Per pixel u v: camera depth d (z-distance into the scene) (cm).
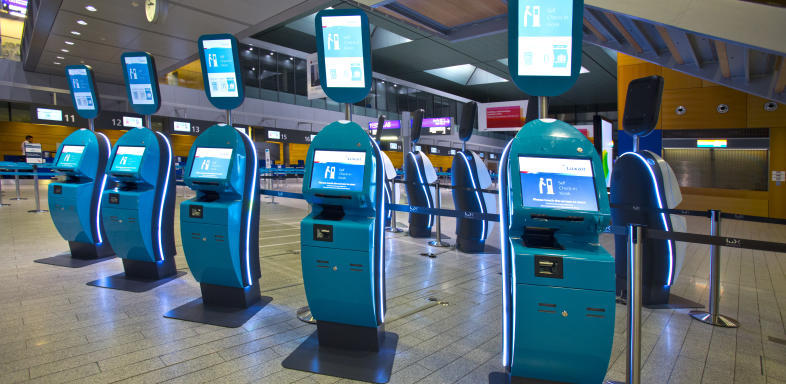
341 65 237
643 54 654
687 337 262
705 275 420
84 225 404
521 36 196
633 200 330
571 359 177
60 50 950
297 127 1934
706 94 853
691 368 220
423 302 317
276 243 544
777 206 812
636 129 327
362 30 229
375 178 221
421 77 2303
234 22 760
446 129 1586
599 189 174
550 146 184
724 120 844
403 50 1628
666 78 882
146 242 342
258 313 287
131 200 332
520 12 195
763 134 815
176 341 240
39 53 981
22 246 480
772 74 617
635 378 184
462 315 290
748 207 839
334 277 218
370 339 231
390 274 398
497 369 214
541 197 173
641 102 319
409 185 605
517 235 189
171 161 364
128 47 917
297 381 199
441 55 1694
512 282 181
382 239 229
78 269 388
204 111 1605
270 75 1833
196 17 734
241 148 285
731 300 338
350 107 247
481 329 266
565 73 195
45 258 426
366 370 209
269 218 793
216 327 262
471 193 484
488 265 436
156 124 1512
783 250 167
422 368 214
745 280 401
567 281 170
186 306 298
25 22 970
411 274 399
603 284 168
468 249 502
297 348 234
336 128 227
